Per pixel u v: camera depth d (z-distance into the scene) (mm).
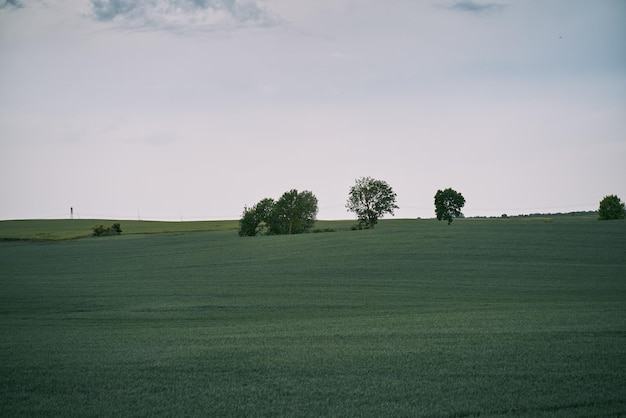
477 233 58594
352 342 14594
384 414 8953
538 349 13086
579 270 37594
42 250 69375
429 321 18547
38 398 9992
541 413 8906
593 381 10484
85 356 13375
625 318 17828
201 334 17047
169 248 65688
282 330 17422
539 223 67812
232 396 9969
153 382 10898
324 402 9547
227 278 38344
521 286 31406
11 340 16406
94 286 35031
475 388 10172
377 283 33688
